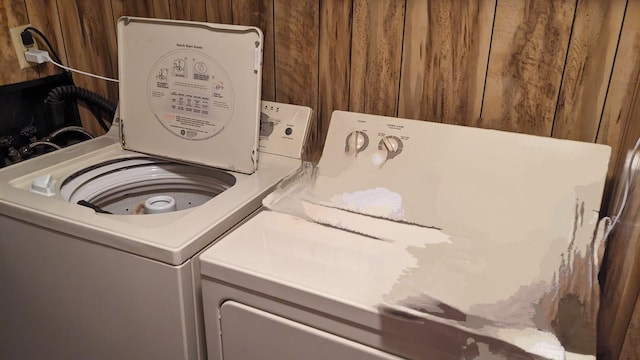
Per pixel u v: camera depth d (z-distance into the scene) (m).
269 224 1.16
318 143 1.65
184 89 1.55
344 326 0.92
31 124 1.81
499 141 1.21
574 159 1.12
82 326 1.31
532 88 1.28
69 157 1.61
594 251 0.99
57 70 1.88
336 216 1.18
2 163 1.73
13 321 1.47
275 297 0.97
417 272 0.96
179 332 1.14
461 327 0.82
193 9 1.71
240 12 1.63
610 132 1.22
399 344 0.88
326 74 1.56
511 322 0.82
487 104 1.35
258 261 1.01
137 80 1.63
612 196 1.18
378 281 0.93
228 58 1.46
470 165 1.20
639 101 1.01
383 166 1.29
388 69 1.45
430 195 1.20
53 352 1.42
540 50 1.24
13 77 1.73
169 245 1.08
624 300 0.75
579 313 0.84
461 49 1.33
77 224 1.18
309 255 1.03
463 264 0.98
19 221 1.29
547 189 1.11
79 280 1.25
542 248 1.01
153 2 1.77
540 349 0.78
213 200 1.30
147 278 1.13
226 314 1.06
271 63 1.64
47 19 1.81
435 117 1.44
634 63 1.14
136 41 1.60
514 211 1.10
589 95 1.22
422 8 1.35
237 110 1.48
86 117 1.99
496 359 0.81
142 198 1.72
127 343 1.24
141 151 1.67
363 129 1.36
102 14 1.85
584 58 1.20
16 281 1.39
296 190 1.31
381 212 1.18
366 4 1.42
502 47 1.28
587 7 1.16
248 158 1.48
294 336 0.98
